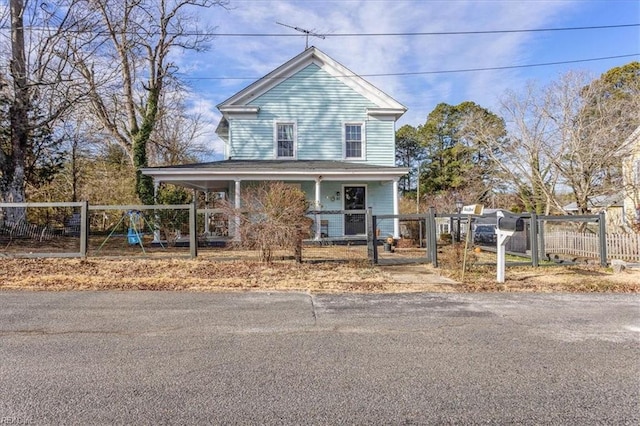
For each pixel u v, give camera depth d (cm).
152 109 1864
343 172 1490
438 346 421
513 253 1254
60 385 321
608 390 317
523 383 330
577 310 577
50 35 1444
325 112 1734
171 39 1864
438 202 3550
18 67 1419
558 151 1678
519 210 3170
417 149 5034
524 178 2075
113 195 2555
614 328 488
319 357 387
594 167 1561
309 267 939
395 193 1543
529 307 594
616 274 916
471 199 3300
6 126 1642
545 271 951
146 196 1792
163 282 763
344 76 1736
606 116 1516
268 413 278
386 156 1747
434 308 586
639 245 1078
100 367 359
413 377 341
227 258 1000
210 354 394
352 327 489
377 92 1744
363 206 1720
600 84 1614
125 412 278
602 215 1052
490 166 2888
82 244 1006
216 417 272
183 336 449
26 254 991
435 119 4522
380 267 970
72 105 1555
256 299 636
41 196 2306
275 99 1722
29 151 1988
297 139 1722
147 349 407
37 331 462
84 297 636
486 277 859
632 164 1587
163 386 320
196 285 744
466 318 532
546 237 1353
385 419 270
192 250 1025
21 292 669
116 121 2166
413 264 1020
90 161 2734
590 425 264
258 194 1044
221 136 2161
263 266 935
